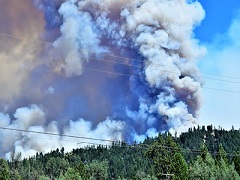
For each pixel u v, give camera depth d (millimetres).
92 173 175500
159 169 103500
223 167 89062
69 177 128250
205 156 99812
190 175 87312
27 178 180000
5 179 127062
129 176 182125
